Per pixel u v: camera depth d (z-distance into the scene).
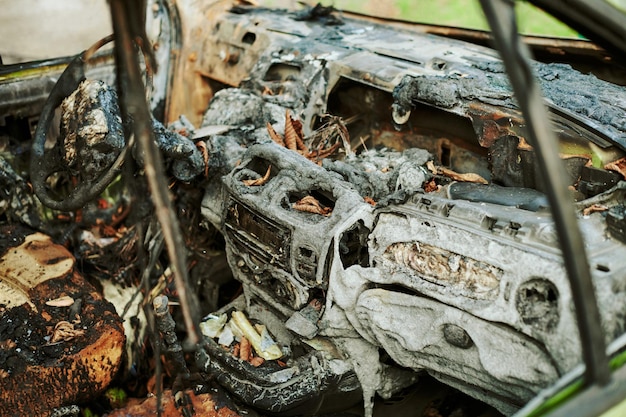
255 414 3.04
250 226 3.13
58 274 3.36
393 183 3.23
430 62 3.81
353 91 3.96
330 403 3.05
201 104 4.77
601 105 3.11
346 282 2.81
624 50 2.40
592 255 2.37
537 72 3.56
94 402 3.30
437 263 2.61
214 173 3.58
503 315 2.39
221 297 4.03
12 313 3.15
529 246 2.40
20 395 2.90
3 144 3.84
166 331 3.01
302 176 3.05
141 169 3.44
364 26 4.70
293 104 4.01
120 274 3.78
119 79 2.31
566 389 1.90
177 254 1.80
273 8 5.06
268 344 3.19
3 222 3.77
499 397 2.61
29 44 4.62
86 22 4.74
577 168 2.96
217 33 4.57
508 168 3.13
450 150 3.58
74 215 3.91
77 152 3.24
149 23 4.46
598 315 1.77
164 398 3.09
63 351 2.98
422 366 2.77
